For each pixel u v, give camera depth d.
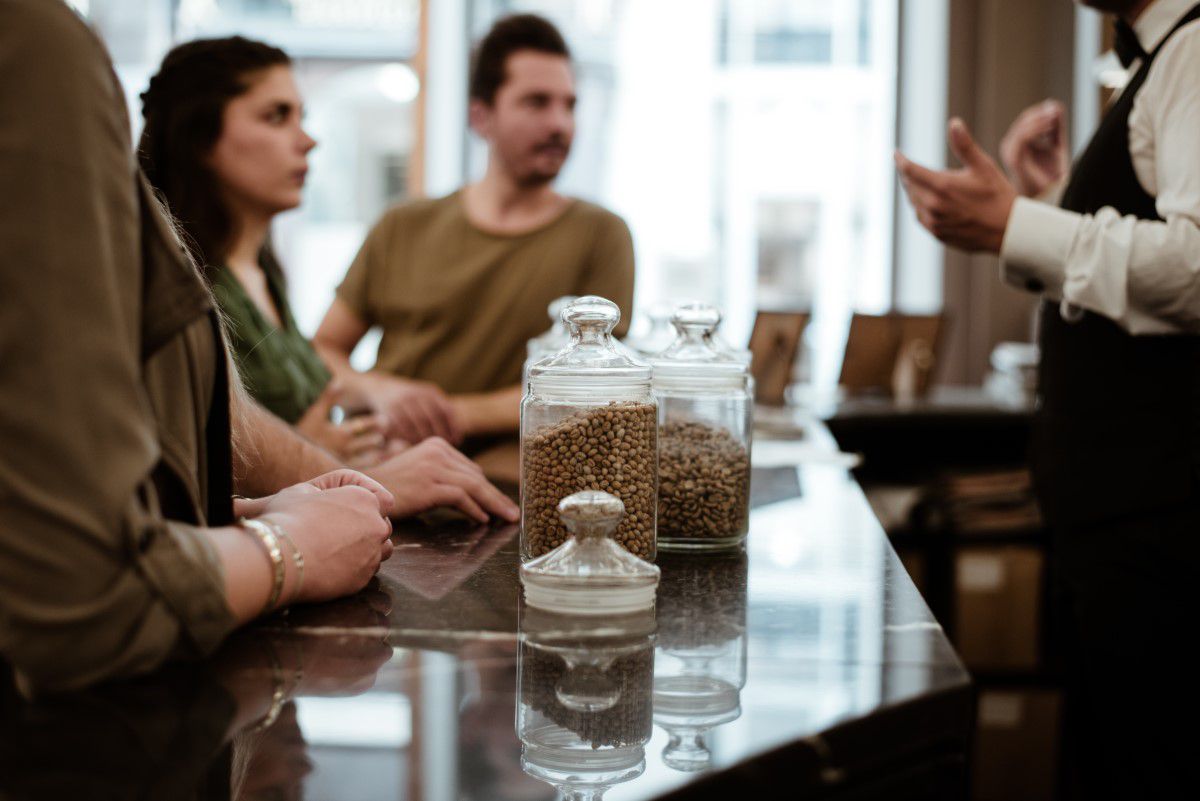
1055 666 3.37
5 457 0.75
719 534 1.33
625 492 1.15
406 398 2.37
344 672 0.85
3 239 0.75
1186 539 1.88
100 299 0.78
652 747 0.71
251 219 2.24
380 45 5.37
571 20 5.21
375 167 5.44
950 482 3.50
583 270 2.90
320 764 0.68
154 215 0.87
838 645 0.94
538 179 2.85
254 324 2.19
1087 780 2.17
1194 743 1.92
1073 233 1.87
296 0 5.37
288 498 1.09
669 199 5.25
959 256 5.00
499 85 2.80
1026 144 2.62
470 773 0.67
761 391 3.48
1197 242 1.76
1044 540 3.39
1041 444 2.12
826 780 0.74
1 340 0.76
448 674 0.86
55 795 0.63
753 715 0.77
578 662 0.88
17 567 0.76
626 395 1.16
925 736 0.81
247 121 2.15
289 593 0.98
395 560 1.26
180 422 0.91
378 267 2.96
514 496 1.79
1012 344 4.88
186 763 0.68
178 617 0.83
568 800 0.63
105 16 5.28
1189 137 1.79
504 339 2.87
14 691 0.80
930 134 5.06
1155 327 1.84
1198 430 1.86
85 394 0.76
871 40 5.16
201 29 5.36
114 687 0.82
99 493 0.77
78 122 0.78
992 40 4.86
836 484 1.94
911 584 1.17
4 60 0.76
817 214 5.24
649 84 5.21
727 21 5.19
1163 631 1.91
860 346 4.04
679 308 1.38
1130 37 2.00
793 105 5.21
